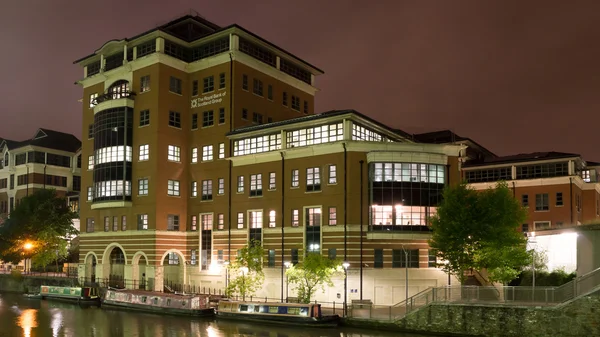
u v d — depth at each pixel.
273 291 57.59
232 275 60.31
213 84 66.44
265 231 59.25
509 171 77.50
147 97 66.12
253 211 60.78
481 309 39.00
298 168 57.66
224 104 65.00
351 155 54.09
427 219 53.59
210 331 45.16
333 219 54.75
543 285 47.50
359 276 52.53
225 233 62.88
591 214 77.94
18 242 78.62
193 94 68.25
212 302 55.19
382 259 53.00
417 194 53.69
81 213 73.75
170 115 66.12
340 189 54.22
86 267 71.62
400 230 52.88
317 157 56.28
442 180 54.69
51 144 105.00
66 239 84.81
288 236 57.41
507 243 44.56
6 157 107.56
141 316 53.78
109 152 67.75
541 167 75.44
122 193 66.25
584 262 41.44
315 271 48.72
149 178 64.81
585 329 35.25
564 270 47.69
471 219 45.03
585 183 77.69
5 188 106.75
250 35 66.94
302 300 49.78
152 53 65.62
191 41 68.56
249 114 66.69
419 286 52.88
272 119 70.50
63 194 105.06
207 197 65.44
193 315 52.34
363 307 49.59
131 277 65.12
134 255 65.38
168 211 65.00
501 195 46.00
